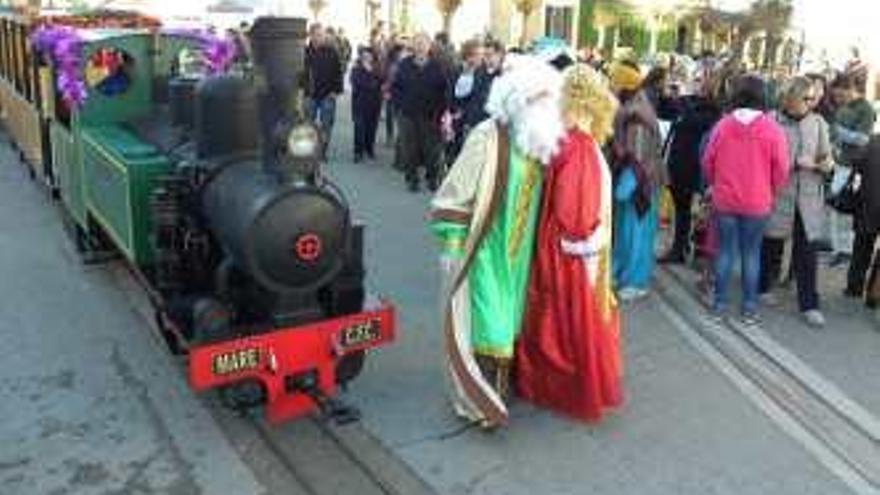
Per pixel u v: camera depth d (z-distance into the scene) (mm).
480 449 5621
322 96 14594
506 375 5832
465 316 5609
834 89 9625
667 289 8562
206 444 5695
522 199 5500
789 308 8117
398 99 12500
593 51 14648
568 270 5531
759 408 6219
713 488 5258
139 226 6652
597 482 5293
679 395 6383
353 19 29453
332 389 5812
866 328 7680
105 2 13805
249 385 5648
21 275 8625
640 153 7910
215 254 6203
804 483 5340
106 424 5898
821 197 7602
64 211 10102
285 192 5441
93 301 8008
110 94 8117
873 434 5926
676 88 10703
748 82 7391
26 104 11594
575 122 5504
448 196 5500
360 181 12930
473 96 11312
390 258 9195
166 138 7098
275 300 5660
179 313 6184
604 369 5652
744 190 7324
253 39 5461
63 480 5262
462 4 27812
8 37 12539
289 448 5664
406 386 6414
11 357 6832
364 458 5512
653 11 29406
